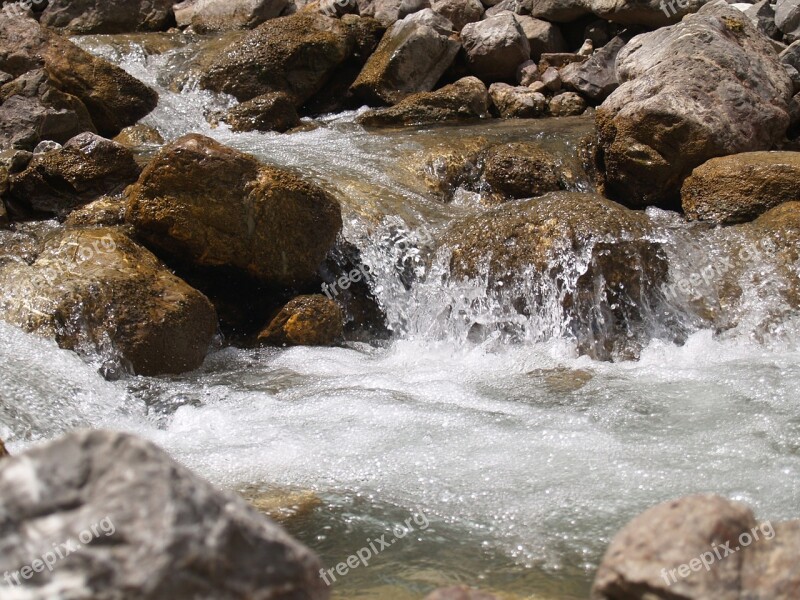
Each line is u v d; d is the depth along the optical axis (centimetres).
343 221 853
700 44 971
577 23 1381
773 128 956
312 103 1284
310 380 666
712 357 705
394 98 1255
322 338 755
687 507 310
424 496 468
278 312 755
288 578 240
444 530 434
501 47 1290
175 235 743
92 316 668
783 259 786
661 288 766
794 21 1184
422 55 1266
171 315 688
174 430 587
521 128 1126
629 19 1291
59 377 619
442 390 631
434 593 298
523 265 761
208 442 553
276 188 752
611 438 534
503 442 529
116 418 600
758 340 742
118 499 233
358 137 1095
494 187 982
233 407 611
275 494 473
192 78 1232
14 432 556
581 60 1321
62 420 582
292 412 598
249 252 758
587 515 442
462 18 1398
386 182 954
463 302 776
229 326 768
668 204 954
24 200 808
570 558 407
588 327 741
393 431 554
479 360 716
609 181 976
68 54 1084
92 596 223
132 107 1114
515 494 466
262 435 557
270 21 1273
